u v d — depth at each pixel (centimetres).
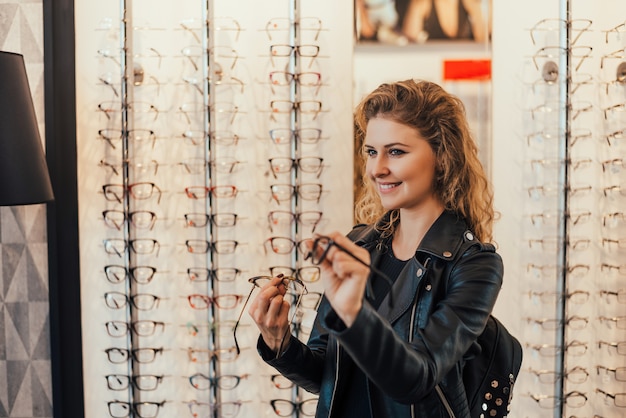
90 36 285
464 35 283
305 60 286
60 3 280
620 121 289
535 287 293
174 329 292
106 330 291
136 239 284
